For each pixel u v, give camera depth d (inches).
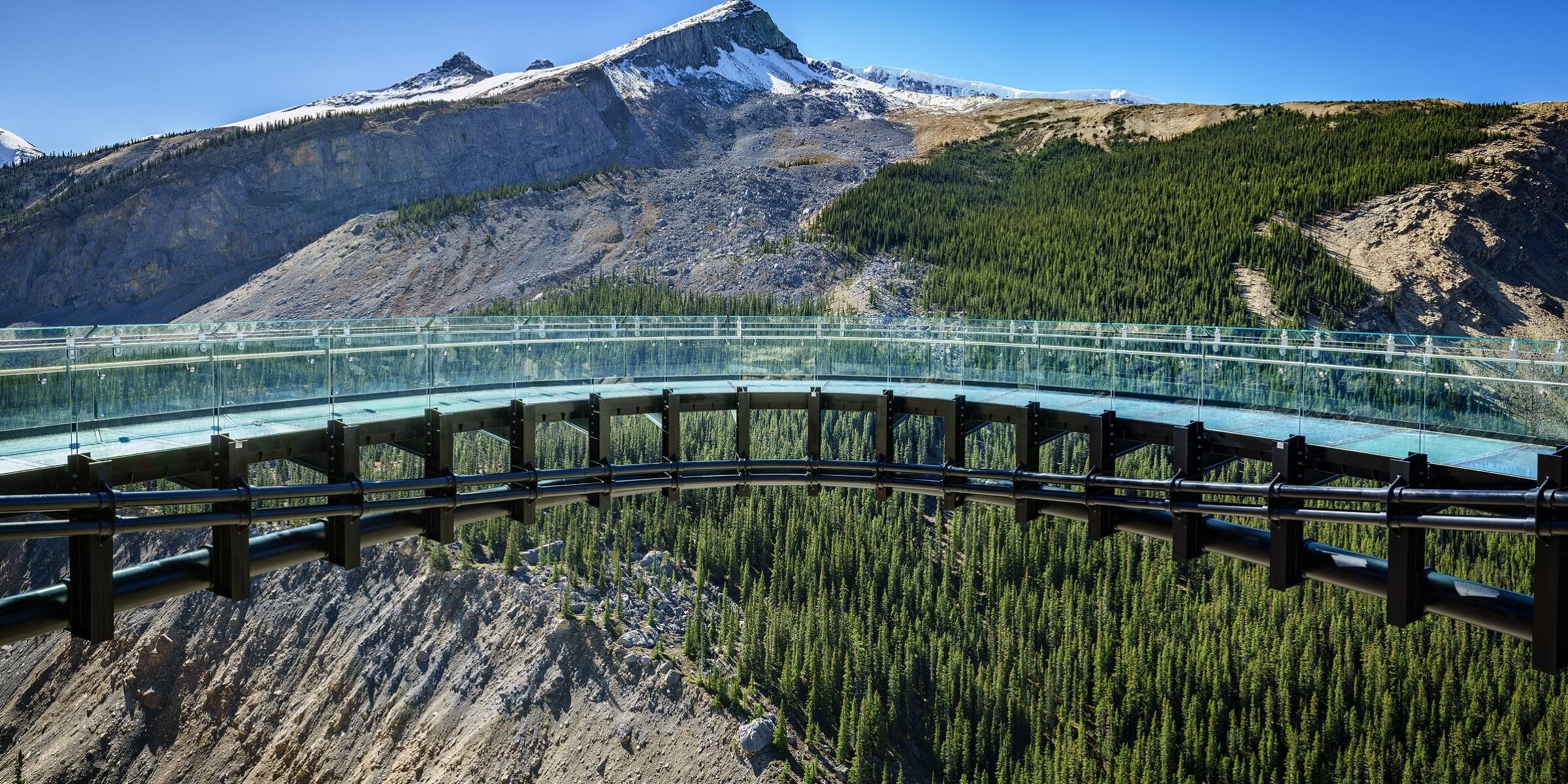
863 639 4060.0
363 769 4084.6
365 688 4291.3
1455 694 3695.9
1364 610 4042.8
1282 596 4227.4
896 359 1344.7
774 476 1268.5
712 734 3715.6
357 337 1105.4
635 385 1259.8
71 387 824.3
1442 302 7057.1
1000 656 4106.8
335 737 4234.7
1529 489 750.5
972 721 3870.6
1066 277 7283.5
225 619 4709.6
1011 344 1277.1
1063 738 3823.8
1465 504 784.3
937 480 1229.1
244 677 4544.8
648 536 4658.0
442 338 1195.3
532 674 4010.8
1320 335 1093.8
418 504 1000.2
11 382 784.3
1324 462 910.4
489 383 1184.2
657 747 3735.2
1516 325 7145.7
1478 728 3644.2
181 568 849.5
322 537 953.5
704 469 1251.8
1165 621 4217.5
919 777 3705.7
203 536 5029.5
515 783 3816.4
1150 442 1055.0
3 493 748.6
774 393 1278.3
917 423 4864.7
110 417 849.5
